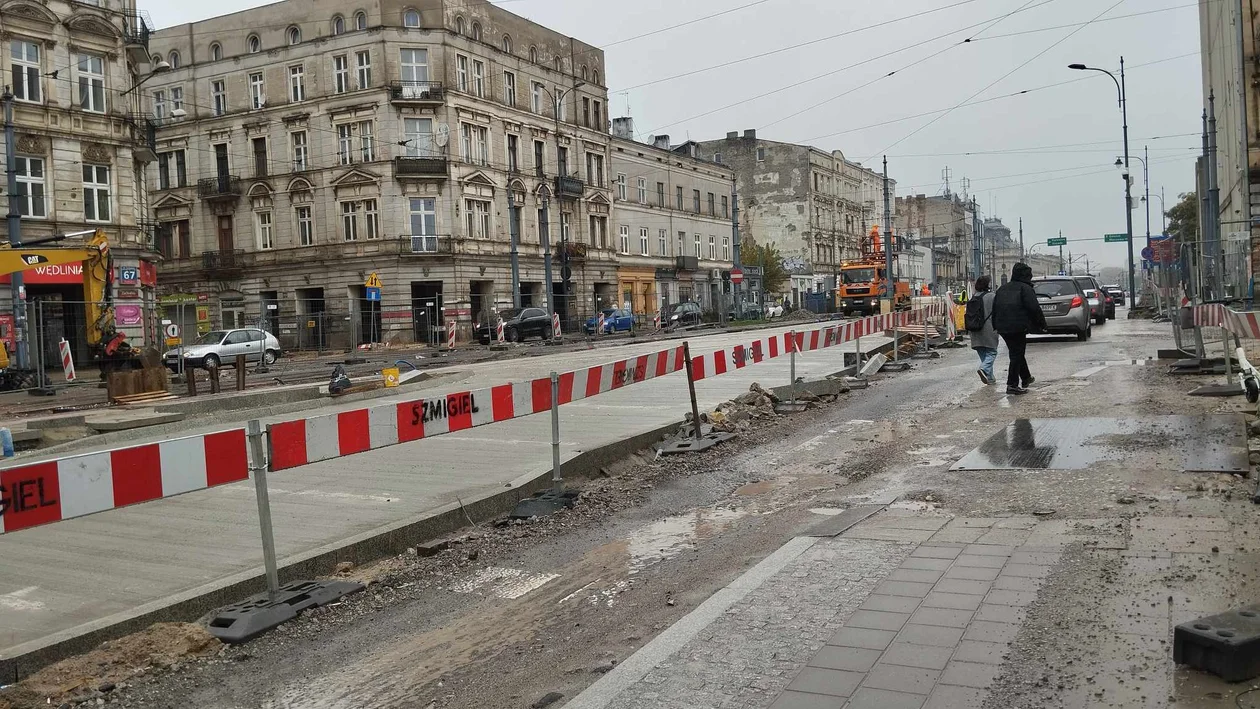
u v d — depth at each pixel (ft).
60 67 100.83
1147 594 14.53
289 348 158.30
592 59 195.42
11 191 87.10
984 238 480.64
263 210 164.76
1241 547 16.42
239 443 17.81
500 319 138.72
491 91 164.35
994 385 44.32
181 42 170.91
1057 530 18.48
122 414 50.72
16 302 76.84
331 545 21.26
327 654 15.90
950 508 21.08
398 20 152.05
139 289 107.14
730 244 252.42
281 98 161.27
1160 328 89.45
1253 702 10.82
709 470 29.32
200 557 21.30
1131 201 148.87
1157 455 24.43
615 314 167.94
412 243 152.25
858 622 14.38
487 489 26.81
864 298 184.75
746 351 39.09
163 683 14.98
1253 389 30.12
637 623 15.92
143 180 117.80
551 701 12.98
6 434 38.73
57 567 20.89
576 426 38.11
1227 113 122.93
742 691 12.39
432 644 15.97
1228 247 78.69
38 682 14.84
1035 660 12.50
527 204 172.45
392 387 61.98
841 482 25.71
